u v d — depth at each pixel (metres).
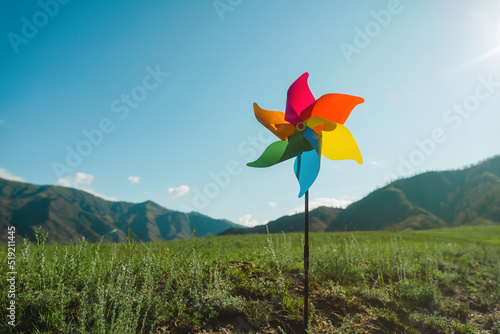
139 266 4.27
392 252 7.83
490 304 5.81
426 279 6.61
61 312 3.21
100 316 2.86
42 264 3.62
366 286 5.38
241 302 3.95
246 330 3.63
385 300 5.10
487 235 33.22
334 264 5.91
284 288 4.55
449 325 4.64
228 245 13.34
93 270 3.58
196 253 4.85
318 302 4.56
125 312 3.02
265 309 4.00
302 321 3.89
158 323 3.43
